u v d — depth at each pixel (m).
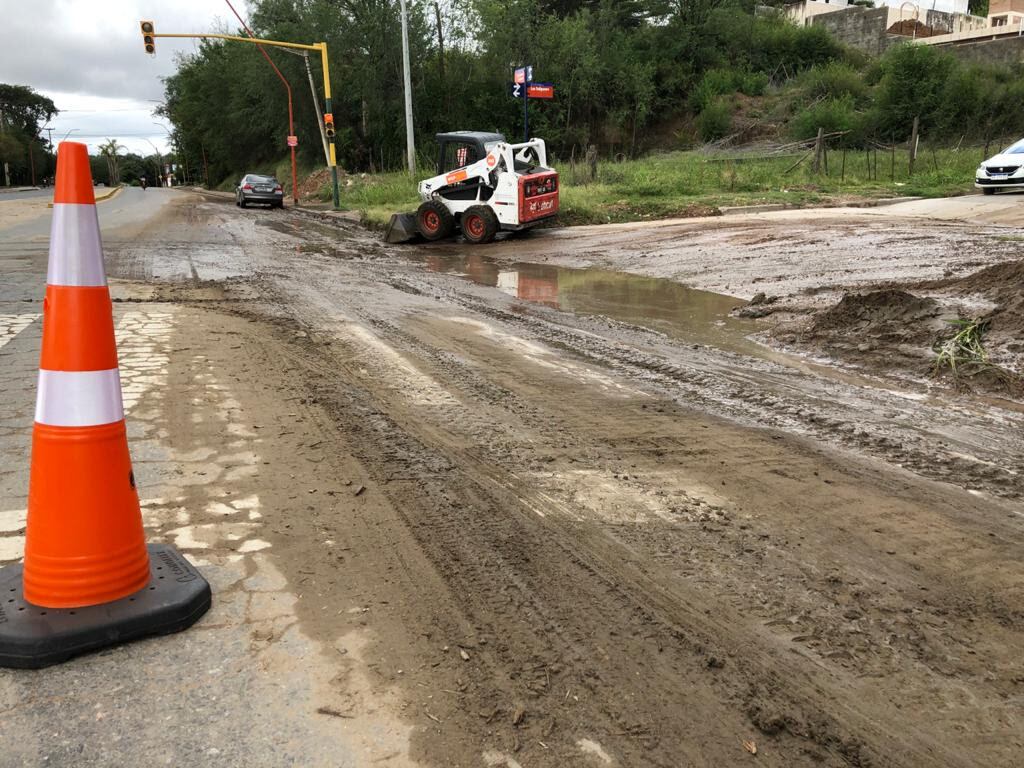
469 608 2.81
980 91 34.69
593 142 46.47
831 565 3.18
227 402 5.13
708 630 2.71
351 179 38.31
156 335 7.00
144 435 4.46
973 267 9.83
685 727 2.22
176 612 2.58
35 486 2.54
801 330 7.64
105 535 2.56
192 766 2.01
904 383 5.99
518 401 5.41
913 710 2.32
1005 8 53.56
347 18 41.91
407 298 9.80
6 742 2.08
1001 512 3.70
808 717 2.28
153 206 31.95
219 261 13.28
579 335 7.69
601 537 3.40
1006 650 2.63
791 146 31.56
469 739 2.14
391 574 3.03
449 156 16.86
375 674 2.41
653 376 6.16
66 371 2.49
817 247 12.45
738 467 4.23
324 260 13.88
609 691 2.37
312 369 6.09
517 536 3.39
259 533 3.32
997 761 2.13
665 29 50.16
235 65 51.72
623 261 13.12
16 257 12.98
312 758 2.05
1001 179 18.73
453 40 44.09
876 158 27.66
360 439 4.54
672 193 22.41
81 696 2.28
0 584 2.70
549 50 45.06
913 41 45.28
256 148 60.94
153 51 25.39
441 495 3.80
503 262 13.77
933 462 4.34
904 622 2.78
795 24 54.09
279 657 2.48
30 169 109.44
